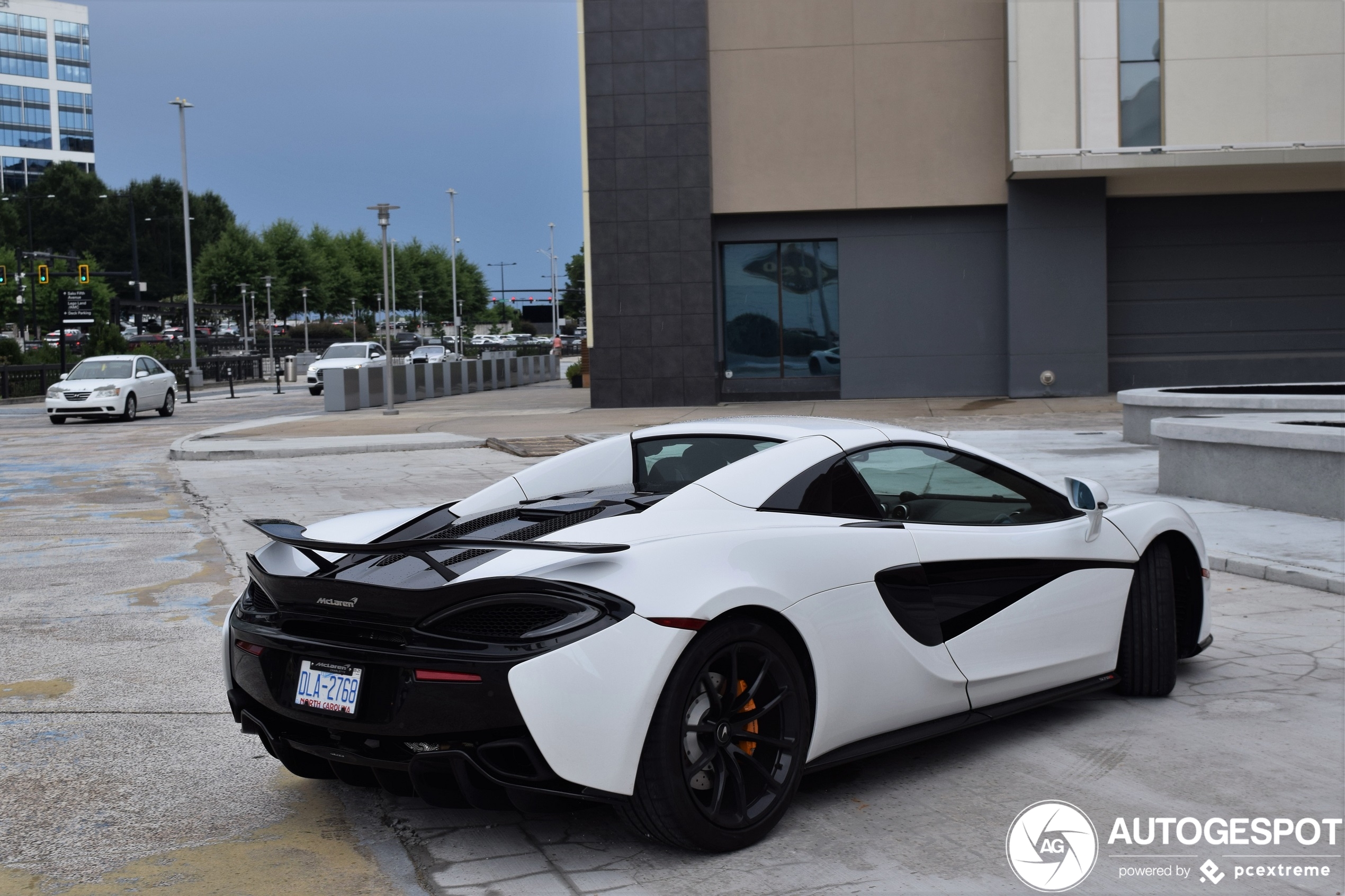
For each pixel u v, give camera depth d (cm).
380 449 1752
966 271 2361
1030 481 461
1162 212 2378
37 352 4853
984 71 2305
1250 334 2392
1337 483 903
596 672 309
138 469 1611
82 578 812
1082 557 451
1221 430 1001
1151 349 2403
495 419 2220
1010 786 393
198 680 546
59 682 543
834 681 361
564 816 373
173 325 9969
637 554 330
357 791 400
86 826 370
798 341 2423
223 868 337
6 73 16538
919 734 393
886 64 2319
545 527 375
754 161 2358
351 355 4062
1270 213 2372
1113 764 413
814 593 357
